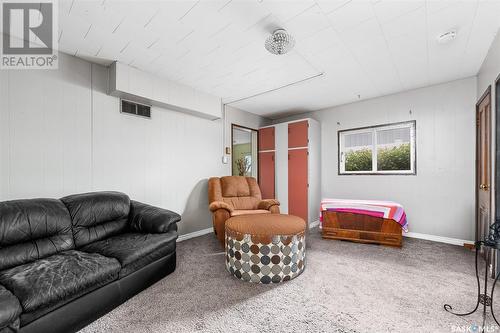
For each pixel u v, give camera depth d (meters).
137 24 1.97
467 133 3.11
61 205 2.08
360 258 2.65
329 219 3.44
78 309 1.48
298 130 4.42
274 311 1.67
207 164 3.99
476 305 1.64
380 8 1.77
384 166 3.87
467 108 3.11
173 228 2.43
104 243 2.05
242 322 1.56
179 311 1.68
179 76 3.05
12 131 2.10
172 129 3.45
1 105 2.05
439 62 2.68
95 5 1.73
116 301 1.73
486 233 2.55
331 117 4.50
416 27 2.01
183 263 2.58
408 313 1.63
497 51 2.12
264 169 5.00
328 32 2.09
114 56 2.51
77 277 1.48
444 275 2.21
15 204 1.82
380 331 1.46
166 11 1.81
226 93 3.72
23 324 1.24
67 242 1.97
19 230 1.73
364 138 4.09
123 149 2.88
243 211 3.40
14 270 1.53
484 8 1.76
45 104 2.29
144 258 1.98
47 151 2.29
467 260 2.57
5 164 2.06
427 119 3.42
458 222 3.17
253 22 1.95
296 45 2.30
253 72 2.95
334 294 1.89
